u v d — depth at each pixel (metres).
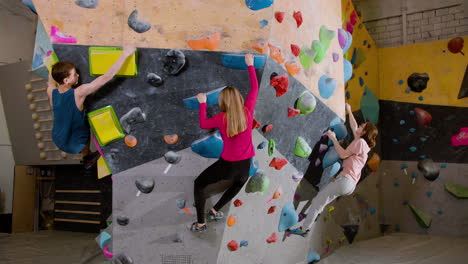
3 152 5.85
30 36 6.25
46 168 6.13
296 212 3.39
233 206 2.84
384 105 5.68
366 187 5.09
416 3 5.62
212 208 2.63
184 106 2.69
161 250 2.80
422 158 5.39
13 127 5.77
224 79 2.67
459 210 5.12
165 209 2.77
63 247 4.55
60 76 2.51
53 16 2.57
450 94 5.27
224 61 2.61
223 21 2.61
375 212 5.33
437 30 5.50
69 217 5.86
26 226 5.85
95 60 2.56
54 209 6.11
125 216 2.77
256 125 2.75
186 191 2.76
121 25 2.61
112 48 2.57
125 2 2.61
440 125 5.31
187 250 2.80
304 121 3.18
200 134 2.72
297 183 3.31
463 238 5.00
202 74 2.65
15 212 5.74
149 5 2.61
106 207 5.49
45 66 2.73
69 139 2.70
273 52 2.65
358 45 4.79
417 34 5.63
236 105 2.45
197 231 2.72
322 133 3.45
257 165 2.90
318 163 3.49
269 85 2.72
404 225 5.46
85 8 2.58
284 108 2.95
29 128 5.64
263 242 3.18
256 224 3.07
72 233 5.60
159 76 2.64
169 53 2.60
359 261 3.83
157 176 2.76
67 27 2.58
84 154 2.96
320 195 3.39
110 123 2.69
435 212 5.27
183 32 2.61
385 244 4.62
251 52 2.58
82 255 4.14
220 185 2.79
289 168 3.18
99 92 2.66
